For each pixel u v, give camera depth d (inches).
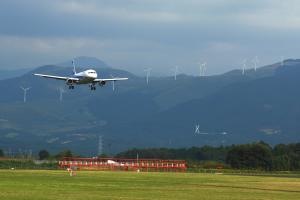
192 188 4724.4
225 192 4343.0
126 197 3725.4
